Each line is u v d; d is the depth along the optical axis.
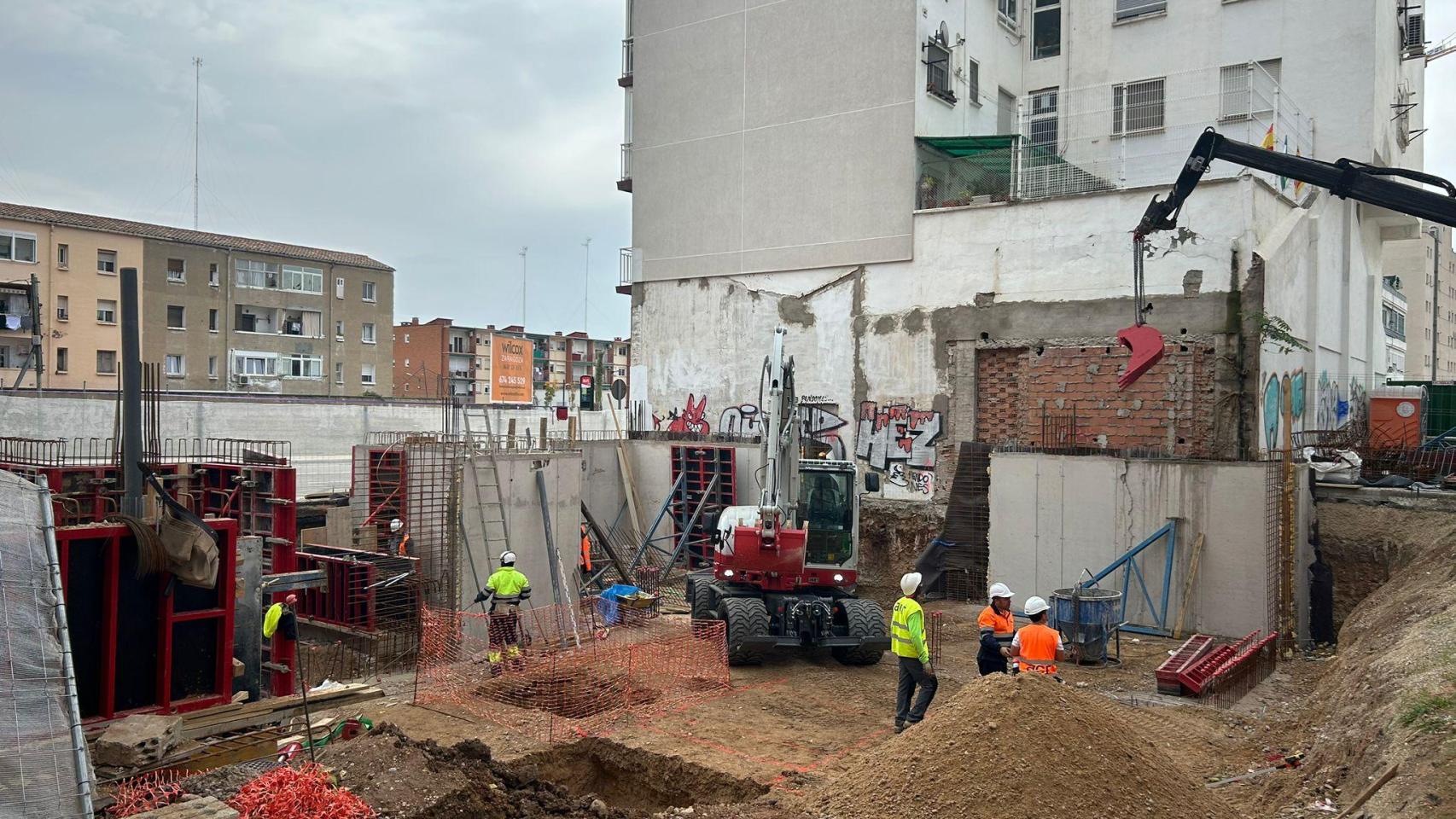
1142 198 20.89
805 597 14.77
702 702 12.54
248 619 10.98
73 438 21.81
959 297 23.53
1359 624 13.34
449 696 12.73
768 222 27.33
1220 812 7.30
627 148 32.03
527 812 7.99
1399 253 75.44
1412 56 27.89
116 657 8.52
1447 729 6.92
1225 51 25.80
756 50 27.72
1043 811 6.80
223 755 8.52
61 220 42.50
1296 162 12.96
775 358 14.63
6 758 5.28
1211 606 16.28
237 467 15.76
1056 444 21.25
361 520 19.92
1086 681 13.49
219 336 49.47
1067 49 28.73
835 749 10.60
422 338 88.81
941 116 25.86
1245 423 19.33
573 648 15.16
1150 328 14.72
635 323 30.44
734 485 24.67
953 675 14.00
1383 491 17.41
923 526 23.53
